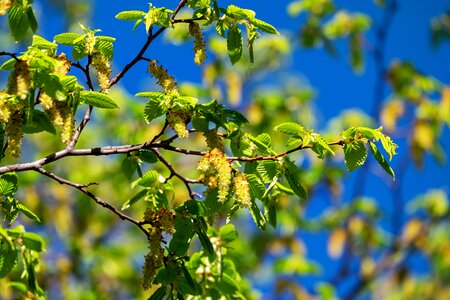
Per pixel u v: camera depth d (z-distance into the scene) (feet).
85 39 15.74
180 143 41.06
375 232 42.06
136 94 15.42
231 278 17.56
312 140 15.72
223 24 16.43
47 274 36.45
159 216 15.37
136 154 16.99
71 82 14.58
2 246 14.55
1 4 14.24
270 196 17.72
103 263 39.29
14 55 13.74
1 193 16.10
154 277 15.48
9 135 14.14
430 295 41.73
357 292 41.34
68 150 16.37
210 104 16.19
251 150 16.60
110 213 42.11
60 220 39.24
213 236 17.87
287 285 37.17
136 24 16.19
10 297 18.78
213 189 15.53
